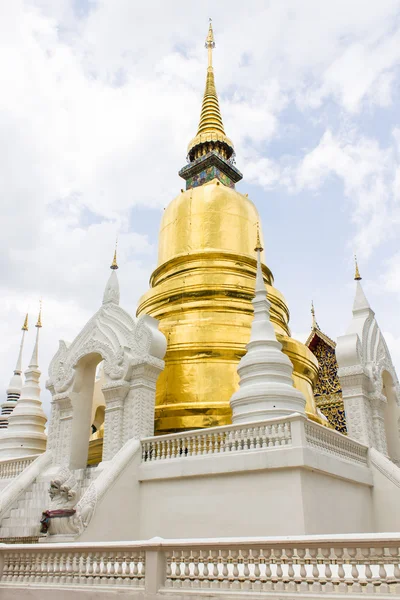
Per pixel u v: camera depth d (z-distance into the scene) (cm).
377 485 1695
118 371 1786
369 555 754
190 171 3039
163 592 877
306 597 759
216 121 3203
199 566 898
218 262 2417
